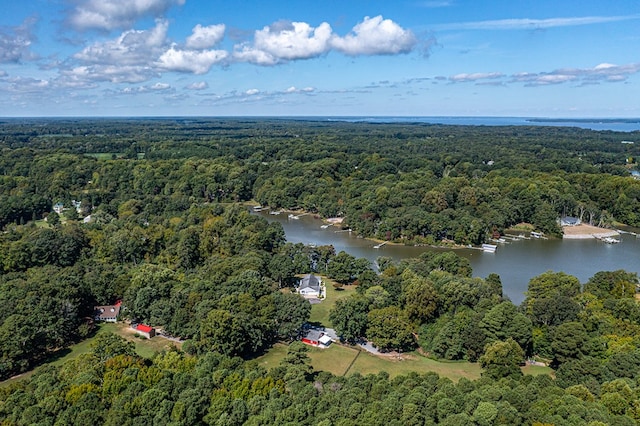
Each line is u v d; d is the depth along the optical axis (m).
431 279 146.62
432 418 77.88
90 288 144.50
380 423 75.12
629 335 114.88
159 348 123.75
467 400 81.44
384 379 92.88
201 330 116.06
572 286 141.88
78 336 130.25
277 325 128.25
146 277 144.00
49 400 81.38
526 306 130.12
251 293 134.62
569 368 97.06
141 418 78.62
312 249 192.75
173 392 85.56
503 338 115.50
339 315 127.31
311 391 86.44
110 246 180.00
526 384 91.69
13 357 110.81
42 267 161.00
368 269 168.12
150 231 197.62
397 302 139.75
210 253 191.62
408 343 125.38
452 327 121.06
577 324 111.25
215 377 91.25
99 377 92.19
